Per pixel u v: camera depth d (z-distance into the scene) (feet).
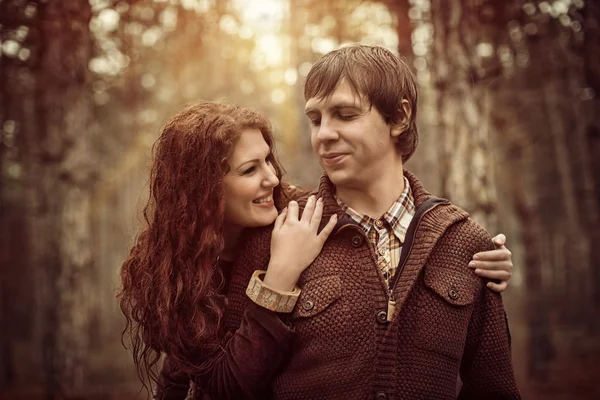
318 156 5.54
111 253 44.24
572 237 35.76
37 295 28.45
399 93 5.44
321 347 5.25
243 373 5.26
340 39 16.72
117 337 39.73
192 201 5.70
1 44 16.71
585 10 17.39
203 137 5.67
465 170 12.74
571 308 36.19
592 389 21.40
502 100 26.11
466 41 13.05
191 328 5.69
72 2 15.80
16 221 35.81
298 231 5.46
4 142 23.59
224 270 6.27
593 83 20.56
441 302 5.41
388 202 5.65
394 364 5.14
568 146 32.58
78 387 17.10
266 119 5.95
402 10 14.48
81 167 17.76
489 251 5.72
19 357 32.40
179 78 27.68
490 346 5.75
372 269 5.37
